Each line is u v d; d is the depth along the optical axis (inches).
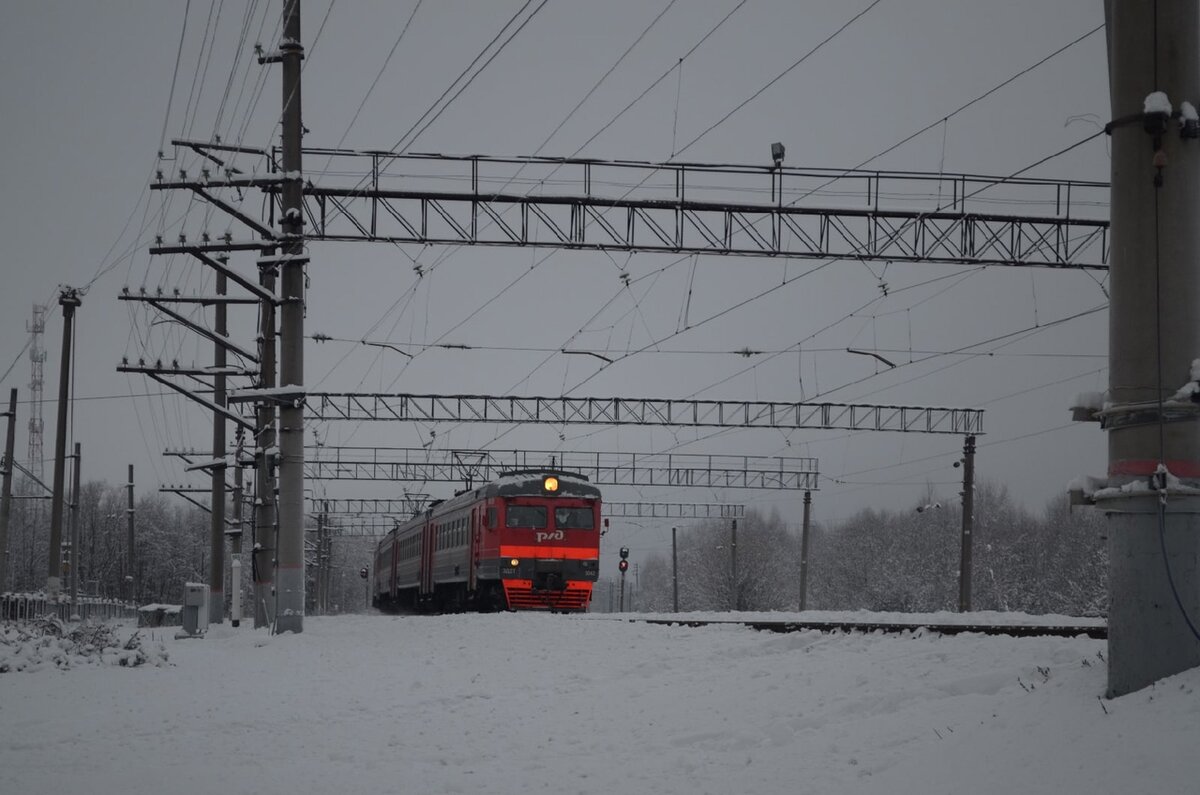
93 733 973.8
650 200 1995.6
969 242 2044.8
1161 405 618.5
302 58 2078.0
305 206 2069.4
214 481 2920.8
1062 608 4894.2
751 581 5999.0
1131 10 649.6
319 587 5841.5
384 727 979.9
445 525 3280.0
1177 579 605.0
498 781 724.0
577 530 2770.7
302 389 2052.2
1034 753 555.5
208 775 766.5
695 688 1018.7
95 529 7514.8
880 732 701.9
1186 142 636.7
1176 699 551.5
